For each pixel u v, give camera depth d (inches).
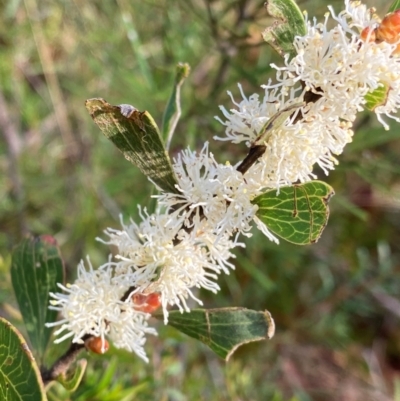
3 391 4.0
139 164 4.3
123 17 10.5
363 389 14.6
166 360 8.9
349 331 15.6
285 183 4.2
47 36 13.8
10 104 14.3
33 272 5.7
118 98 13.2
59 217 13.6
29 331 5.5
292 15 4.3
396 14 3.9
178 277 4.5
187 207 4.5
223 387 11.1
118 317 4.7
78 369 4.9
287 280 14.0
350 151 9.9
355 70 3.9
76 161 13.2
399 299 14.5
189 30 11.4
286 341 13.7
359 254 13.2
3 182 13.3
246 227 4.2
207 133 10.9
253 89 11.4
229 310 4.6
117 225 12.4
